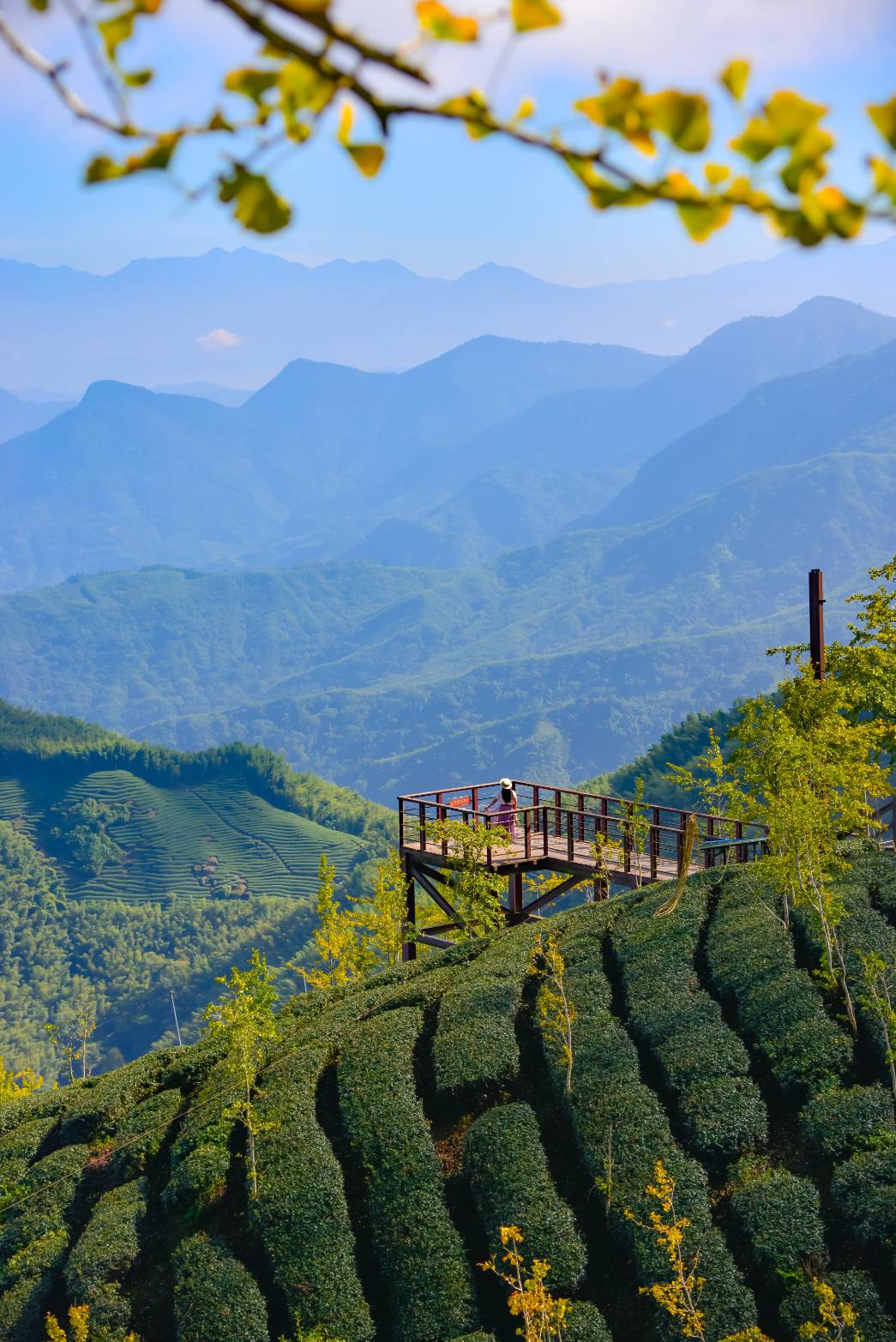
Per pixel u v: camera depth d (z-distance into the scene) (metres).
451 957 31.30
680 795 130.50
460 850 34.81
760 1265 18.06
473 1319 19.77
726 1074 21.86
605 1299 19.17
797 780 26.41
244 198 1.88
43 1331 23.28
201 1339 21.23
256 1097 26.78
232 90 1.80
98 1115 28.70
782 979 23.62
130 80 1.77
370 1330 20.48
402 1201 22.42
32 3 1.67
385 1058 26.36
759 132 1.72
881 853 28.88
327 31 1.70
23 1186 26.95
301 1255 22.14
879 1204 17.80
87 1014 41.84
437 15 1.69
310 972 39.19
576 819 39.28
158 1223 24.81
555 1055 24.42
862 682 31.69
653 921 28.31
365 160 1.87
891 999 21.69
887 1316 16.25
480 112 1.78
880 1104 19.77
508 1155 22.20
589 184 1.82
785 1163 19.75
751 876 29.34
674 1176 20.11
